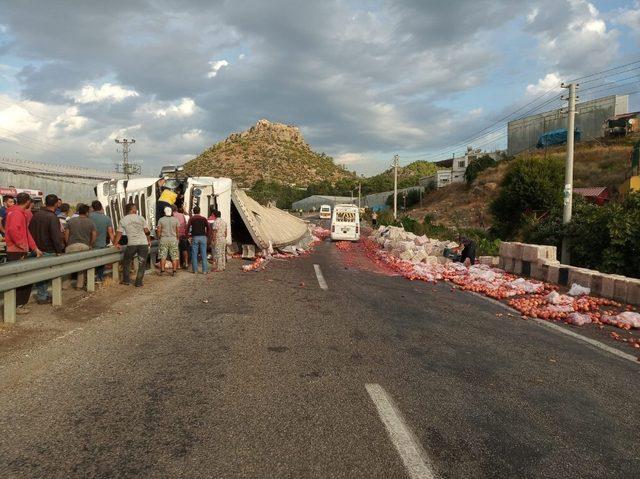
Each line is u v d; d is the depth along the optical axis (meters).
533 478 3.18
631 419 4.25
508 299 10.67
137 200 14.80
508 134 73.81
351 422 3.90
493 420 4.07
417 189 85.69
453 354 6.03
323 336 6.59
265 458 3.29
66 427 3.67
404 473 3.16
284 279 12.27
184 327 6.85
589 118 63.00
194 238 12.78
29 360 5.16
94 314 7.46
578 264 17.86
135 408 4.04
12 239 7.91
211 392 4.43
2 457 3.22
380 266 17.08
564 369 5.62
